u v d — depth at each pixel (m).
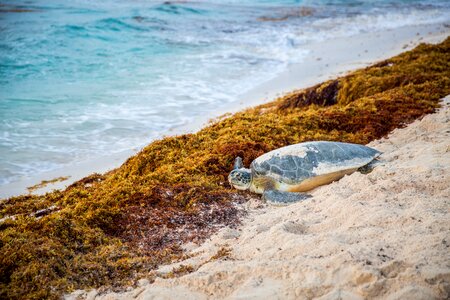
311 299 3.44
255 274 3.93
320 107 12.67
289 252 4.26
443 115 8.90
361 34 24.77
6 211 7.30
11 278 4.34
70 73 17.00
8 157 9.98
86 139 11.25
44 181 8.95
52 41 21.19
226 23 27.86
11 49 19.56
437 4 35.94
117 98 14.45
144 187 6.86
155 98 14.57
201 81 16.59
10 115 12.55
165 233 5.62
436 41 20.41
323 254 4.01
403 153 7.16
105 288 4.27
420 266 3.39
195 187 6.77
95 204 6.24
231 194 6.72
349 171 6.46
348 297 3.32
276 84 16.36
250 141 8.64
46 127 11.88
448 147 6.70
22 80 15.91
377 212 4.66
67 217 5.91
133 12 29.23
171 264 4.73
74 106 13.56
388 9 33.84
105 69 17.70
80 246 5.22
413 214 4.42
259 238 4.83
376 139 8.67
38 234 5.32
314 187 6.54
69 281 4.41
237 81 16.75
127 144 11.04
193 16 29.56
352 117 9.76
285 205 6.03
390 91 11.31
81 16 27.41
